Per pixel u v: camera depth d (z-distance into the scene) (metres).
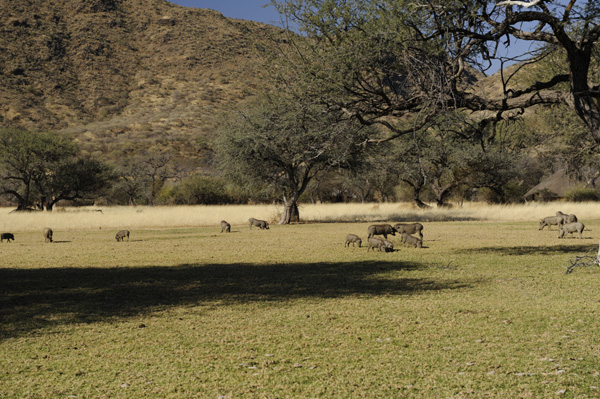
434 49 12.73
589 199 53.72
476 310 8.91
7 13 158.00
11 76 134.50
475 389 5.35
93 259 18.09
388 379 5.68
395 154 48.78
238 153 35.84
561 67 19.34
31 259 18.23
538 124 30.02
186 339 7.47
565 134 29.64
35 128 108.69
